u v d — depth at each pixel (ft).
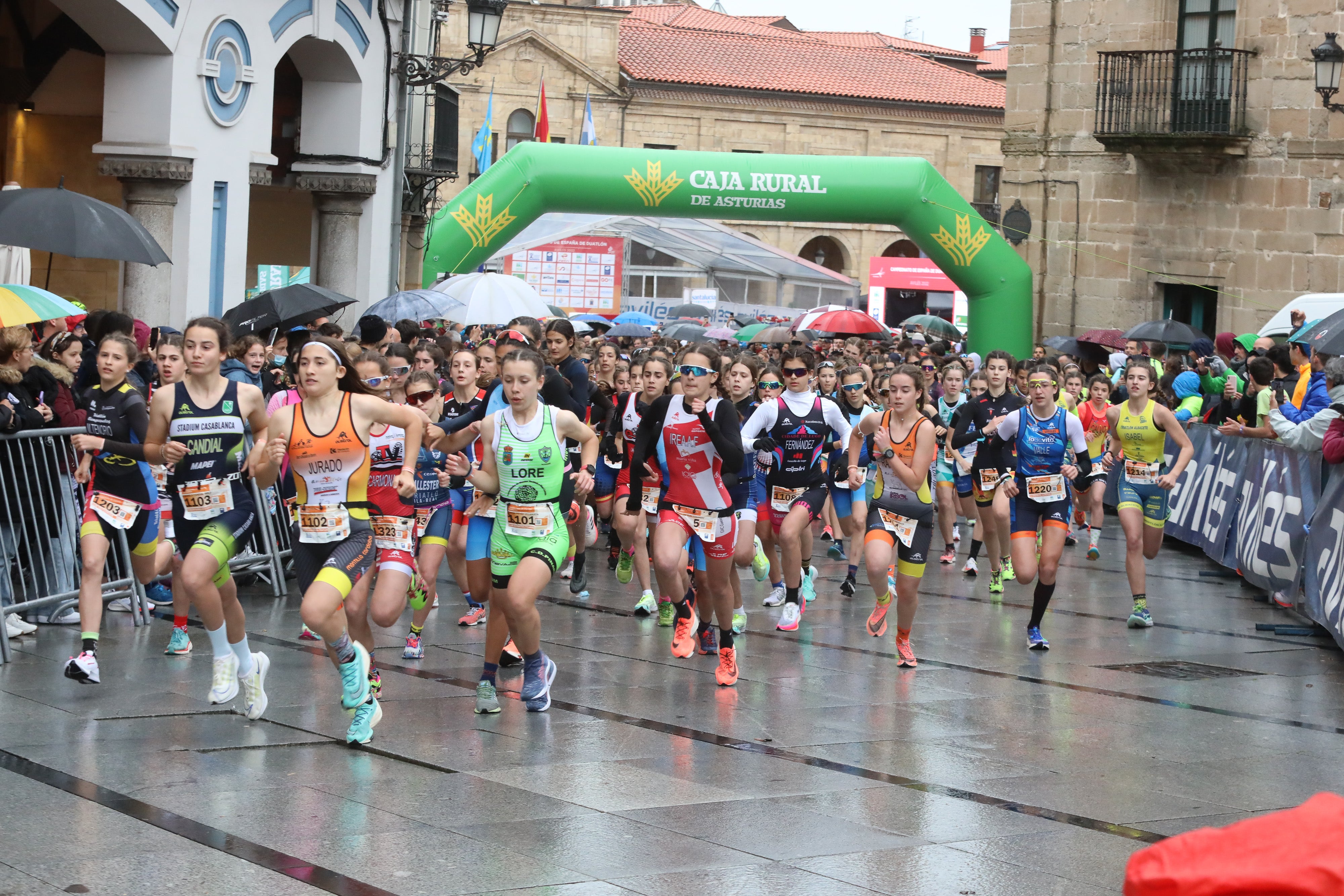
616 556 38.27
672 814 17.17
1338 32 73.15
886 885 14.82
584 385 30.68
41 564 26.76
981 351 73.46
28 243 28.09
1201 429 46.14
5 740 19.26
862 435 29.07
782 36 166.50
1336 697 26.20
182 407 20.58
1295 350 40.06
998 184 162.81
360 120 56.70
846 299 96.84
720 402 24.41
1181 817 17.92
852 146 158.10
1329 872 7.69
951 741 21.63
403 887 14.20
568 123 146.30
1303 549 33.88
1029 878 15.19
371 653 22.65
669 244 92.99
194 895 13.69
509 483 21.49
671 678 25.61
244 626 21.03
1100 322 84.38
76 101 54.08
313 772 18.43
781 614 32.86
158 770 18.16
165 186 44.32
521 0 143.84
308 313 36.70
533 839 15.94
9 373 25.55
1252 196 77.15
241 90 47.34
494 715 22.21
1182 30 80.38
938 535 49.32
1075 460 29.60
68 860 14.55
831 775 19.33
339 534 20.04
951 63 184.55
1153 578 41.37
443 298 47.21
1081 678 27.12
